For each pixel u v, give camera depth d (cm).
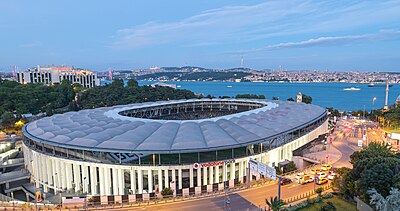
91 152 8850
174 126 10238
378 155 7638
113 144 8444
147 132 9562
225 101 19750
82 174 8362
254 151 9581
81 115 12988
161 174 7969
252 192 7669
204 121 10975
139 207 6969
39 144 9881
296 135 11400
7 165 10994
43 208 7062
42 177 9306
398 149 11556
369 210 6100
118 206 7062
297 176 8450
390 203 5112
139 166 7969
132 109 15525
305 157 10425
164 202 7212
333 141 12925
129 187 8156
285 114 12912
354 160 8050
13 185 9806
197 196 7519
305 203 6694
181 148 8200
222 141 8725
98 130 10019
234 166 8606
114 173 8100
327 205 6112
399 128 15700
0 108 19125
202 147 8325
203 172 8169
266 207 6719
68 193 8456
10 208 7100
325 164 9394
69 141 8975
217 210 6650
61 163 8681
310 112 13988
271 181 8438
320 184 8088
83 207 7031
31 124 11894
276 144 10269
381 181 6081
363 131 14800
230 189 7919
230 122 10975
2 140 13988
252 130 10025
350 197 7050
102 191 8225
